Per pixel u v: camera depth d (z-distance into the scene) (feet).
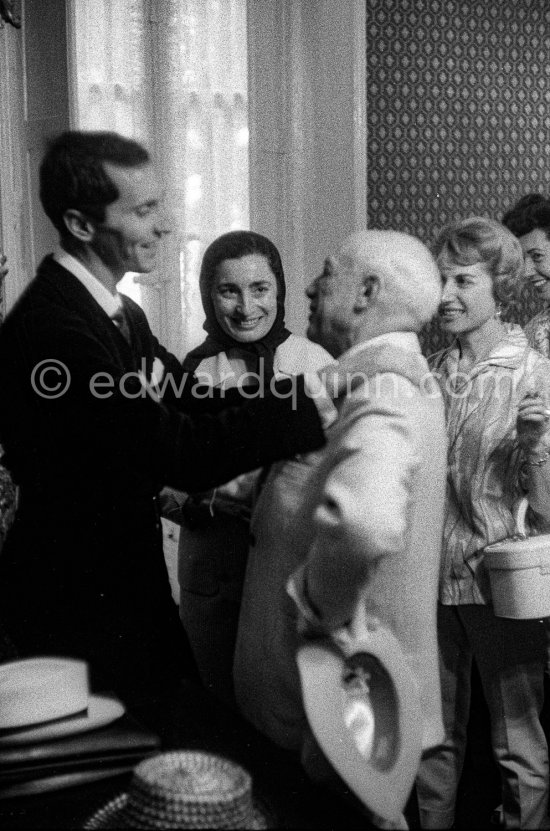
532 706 8.33
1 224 12.25
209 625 6.50
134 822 3.70
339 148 15.80
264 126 15.58
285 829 4.13
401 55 16.14
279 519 5.04
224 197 15.46
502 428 8.24
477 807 9.11
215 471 5.08
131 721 4.86
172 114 14.97
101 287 5.73
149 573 6.03
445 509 8.44
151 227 5.55
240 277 8.60
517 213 11.23
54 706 4.73
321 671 4.50
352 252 5.14
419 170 16.43
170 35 14.85
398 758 4.58
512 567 7.71
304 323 16.03
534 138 17.20
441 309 8.54
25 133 13.39
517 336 8.72
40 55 13.67
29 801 4.29
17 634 5.82
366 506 4.20
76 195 5.36
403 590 5.04
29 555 5.84
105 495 5.71
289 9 15.44
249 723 5.10
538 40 17.04
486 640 8.30
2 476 6.45
